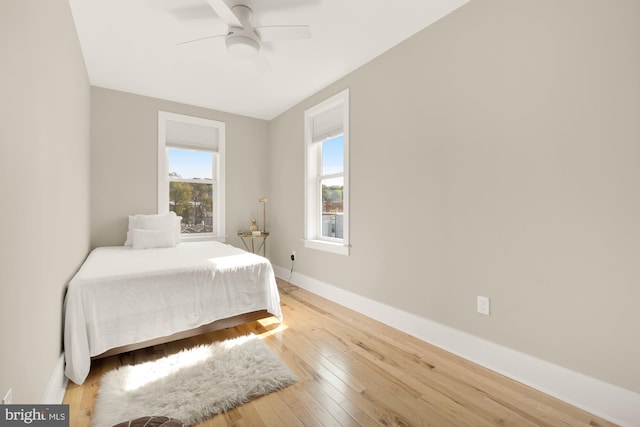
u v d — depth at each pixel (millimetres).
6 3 983
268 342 2264
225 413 1476
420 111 2355
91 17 2195
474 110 2002
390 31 2375
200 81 3285
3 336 940
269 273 2539
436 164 2238
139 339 1982
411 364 1953
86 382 1756
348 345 2219
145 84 3359
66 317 1759
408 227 2451
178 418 1396
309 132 3736
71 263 2084
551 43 1645
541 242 1686
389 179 2621
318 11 2143
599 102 1479
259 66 2549
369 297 2832
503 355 1841
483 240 1952
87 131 3059
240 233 4133
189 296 2186
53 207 1571
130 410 1449
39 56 1338
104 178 3447
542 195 1680
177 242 3594
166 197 3814
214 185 4270
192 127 4027
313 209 3770
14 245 1038
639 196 1370
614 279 1439
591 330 1510
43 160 1390
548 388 1645
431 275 2273
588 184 1516
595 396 1485
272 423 1412
